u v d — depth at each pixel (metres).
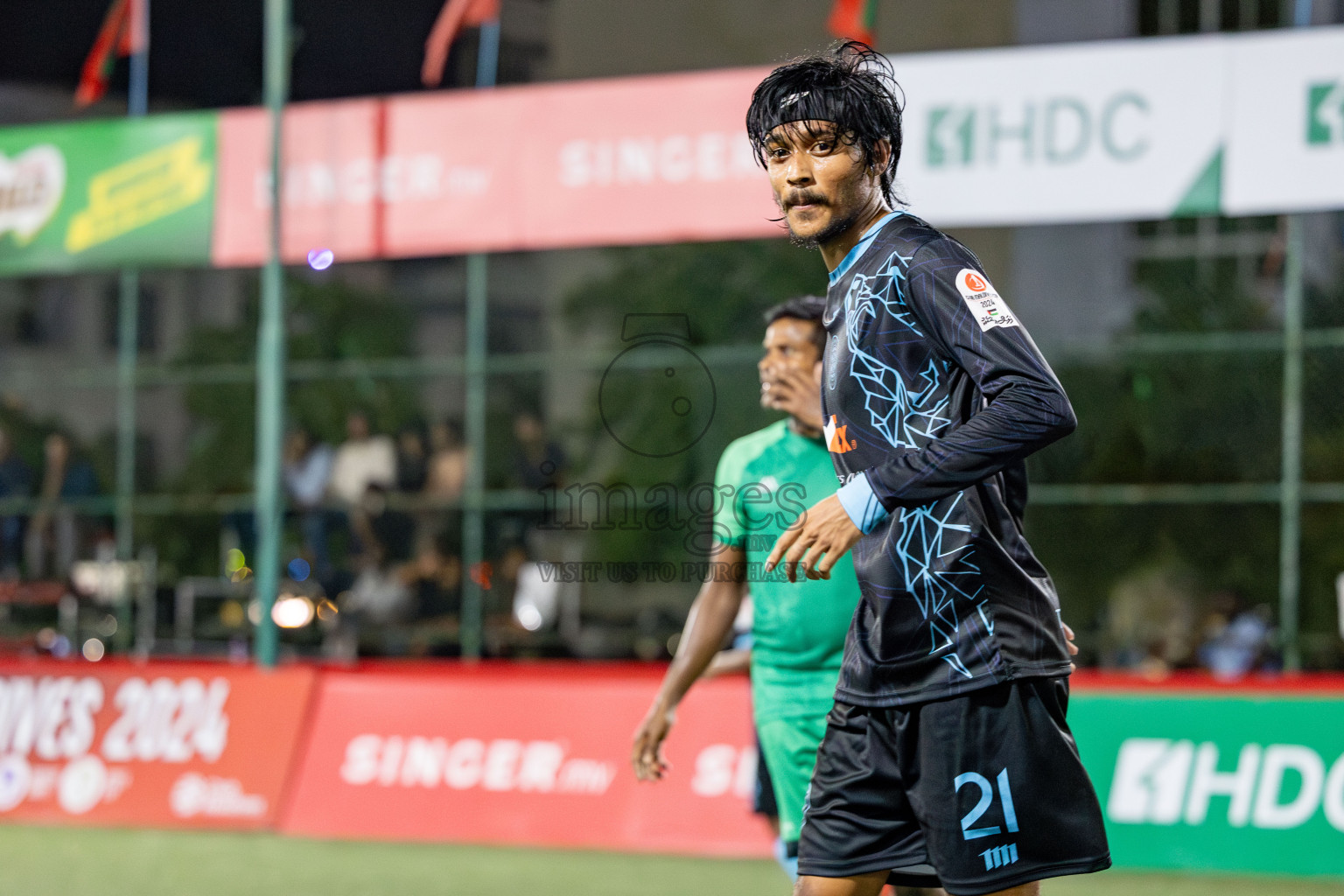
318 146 20.98
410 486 27.91
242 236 21.09
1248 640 24.62
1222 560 28.50
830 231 6.44
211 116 21.23
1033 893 6.38
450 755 16.91
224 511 27.75
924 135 18.42
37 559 28.28
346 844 16.36
